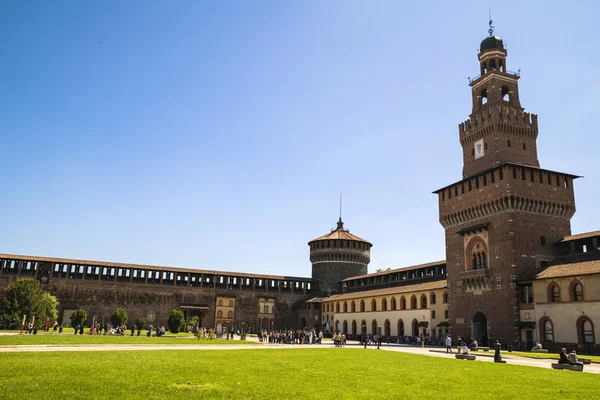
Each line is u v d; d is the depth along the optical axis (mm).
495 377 28266
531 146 77250
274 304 124938
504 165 67625
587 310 54000
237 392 20578
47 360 29922
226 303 119375
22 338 51875
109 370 25984
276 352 46969
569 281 56656
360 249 134500
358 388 22797
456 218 76562
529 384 25312
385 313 97188
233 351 46500
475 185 73250
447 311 78688
